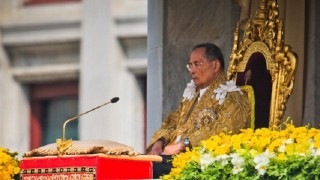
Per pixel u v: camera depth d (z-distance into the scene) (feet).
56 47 101.96
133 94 98.99
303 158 45.62
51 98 102.17
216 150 47.11
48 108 102.42
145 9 98.84
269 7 54.85
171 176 47.57
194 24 60.39
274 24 54.44
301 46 56.70
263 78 54.24
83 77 100.01
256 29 55.06
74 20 100.68
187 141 52.26
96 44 99.76
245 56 55.21
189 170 47.24
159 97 60.95
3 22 103.09
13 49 102.99
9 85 102.83
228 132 52.29
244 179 46.34
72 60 101.30
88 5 100.17
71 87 101.30
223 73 54.13
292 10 56.90
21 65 102.58
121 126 98.32
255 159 46.29
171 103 60.64
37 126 102.06
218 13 59.88
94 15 99.91
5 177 51.75
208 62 53.98
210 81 54.03
